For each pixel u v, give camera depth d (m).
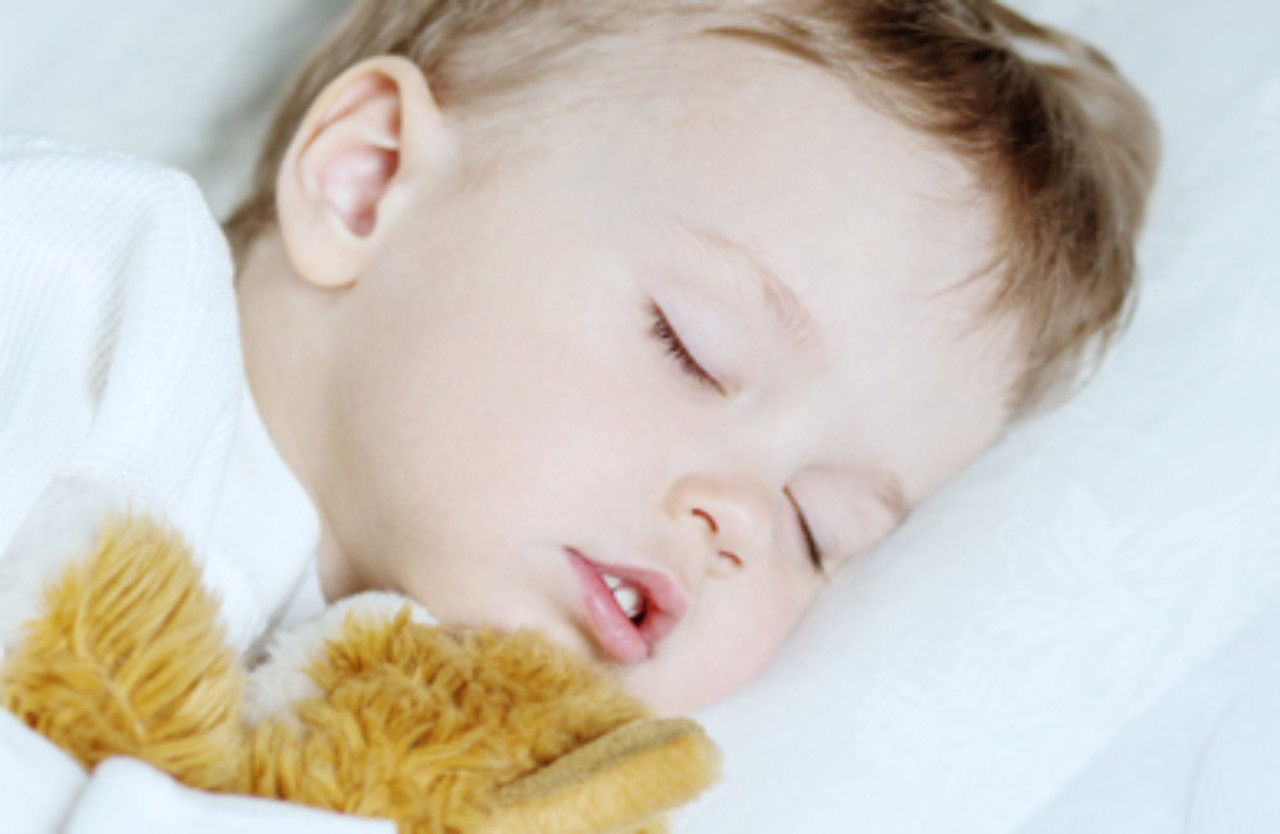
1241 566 1.05
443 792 0.65
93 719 0.60
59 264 0.77
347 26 1.17
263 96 1.25
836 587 1.02
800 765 0.92
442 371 0.88
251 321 0.97
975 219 0.97
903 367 0.94
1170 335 1.13
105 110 1.20
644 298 0.88
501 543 0.86
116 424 0.74
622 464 0.85
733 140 0.93
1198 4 1.29
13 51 1.17
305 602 0.93
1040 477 1.05
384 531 0.89
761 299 0.89
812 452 0.93
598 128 0.94
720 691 0.92
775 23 0.99
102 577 0.61
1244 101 1.23
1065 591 1.01
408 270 0.92
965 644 0.98
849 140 0.95
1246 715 1.06
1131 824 1.03
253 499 0.89
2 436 0.72
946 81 1.01
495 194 0.93
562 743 0.68
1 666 0.61
